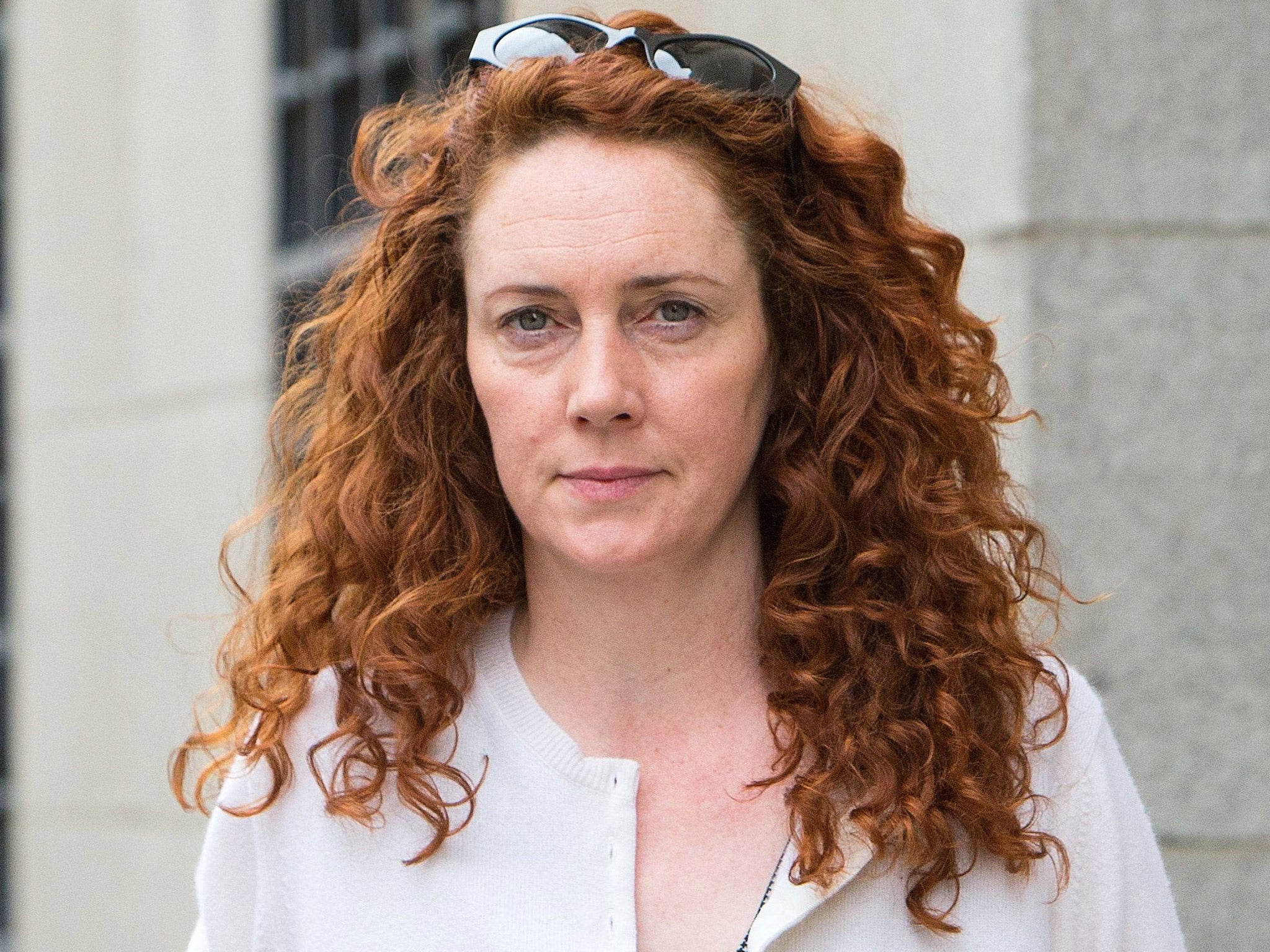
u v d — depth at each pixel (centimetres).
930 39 467
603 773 253
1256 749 440
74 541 841
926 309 268
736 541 262
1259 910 439
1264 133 445
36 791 866
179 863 759
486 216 242
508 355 242
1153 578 439
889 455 266
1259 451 441
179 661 757
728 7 521
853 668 257
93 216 841
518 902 251
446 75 634
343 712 263
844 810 250
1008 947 250
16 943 883
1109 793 265
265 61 737
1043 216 440
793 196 260
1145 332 441
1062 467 437
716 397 239
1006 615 265
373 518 273
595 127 236
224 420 734
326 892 260
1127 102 443
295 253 713
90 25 848
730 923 246
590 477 238
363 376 279
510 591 276
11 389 908
